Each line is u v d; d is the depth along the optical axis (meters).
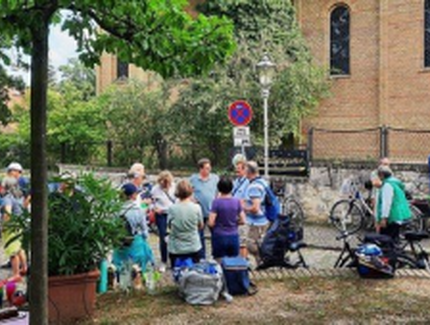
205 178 9.25
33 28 3.96
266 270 8.61
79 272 6.33
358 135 20.67
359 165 14.53
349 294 7.29
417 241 9.44
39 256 4.27
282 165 16.97
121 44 4.69
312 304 6.89
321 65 22.14
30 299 4.31
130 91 21.03
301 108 19.53
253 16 21.22
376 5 21.78
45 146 4.18
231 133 17.89
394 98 21.25
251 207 8.48
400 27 21.16
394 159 20.05
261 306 6.83
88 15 4.33
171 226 7.66
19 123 26.47
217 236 7.66
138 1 4.05
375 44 21.80
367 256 8.03
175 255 7.64
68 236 6.25
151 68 4.76
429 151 19.44
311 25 23.28
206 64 4.57
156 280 7.98
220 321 6.28
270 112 18.44
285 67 18.75
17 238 6.60
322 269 8.66
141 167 9.55
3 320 5.04
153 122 20.20
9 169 9.05
